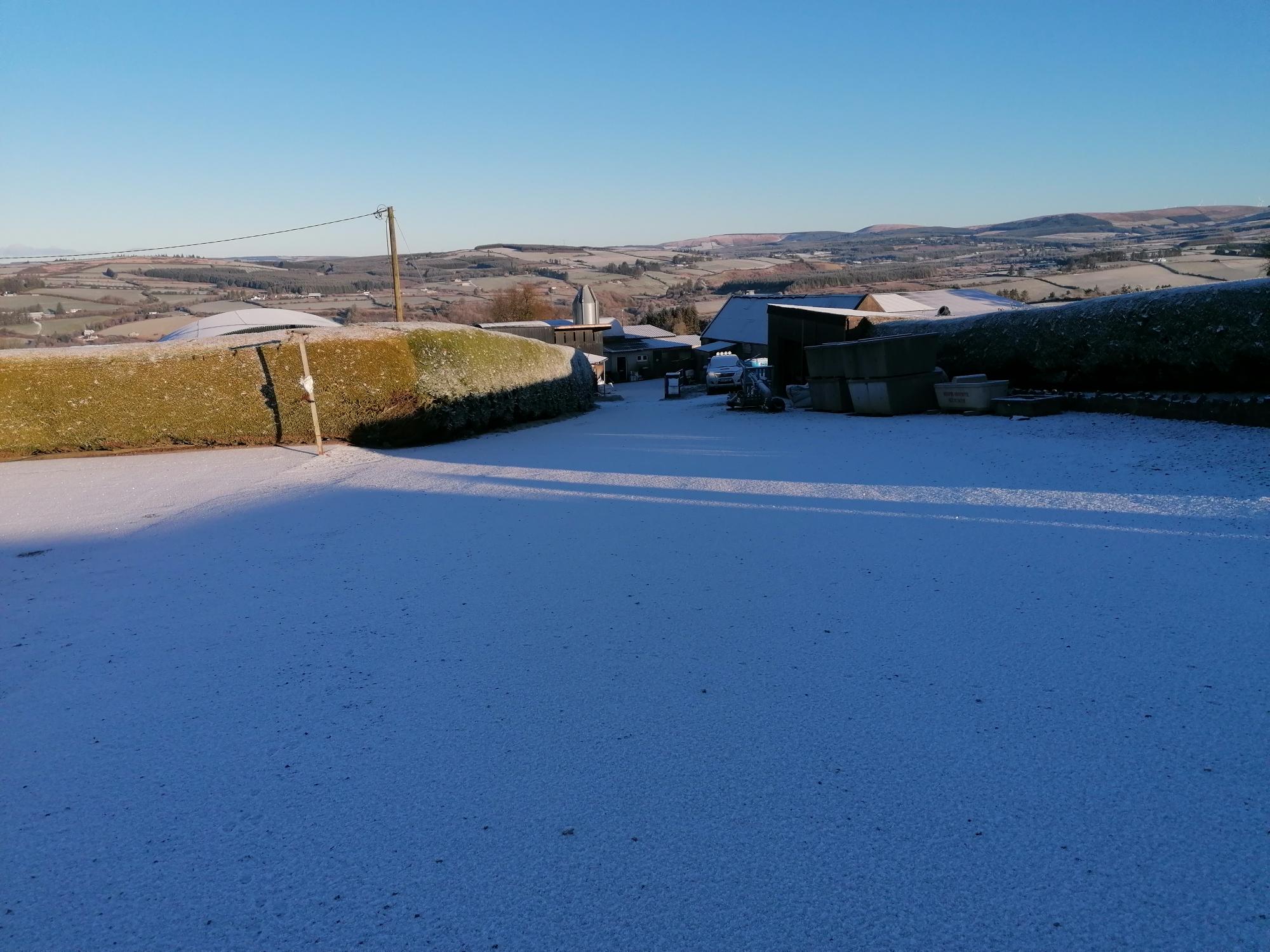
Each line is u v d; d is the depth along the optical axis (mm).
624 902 2918
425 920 2896
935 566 6559
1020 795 3391
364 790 3816
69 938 2930
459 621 6109
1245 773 3418
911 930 2686
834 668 4781
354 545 8891
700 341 72438
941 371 17438
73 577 8312
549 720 4391
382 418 19250
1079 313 14914
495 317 87438
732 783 3654
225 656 5750
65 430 19219
